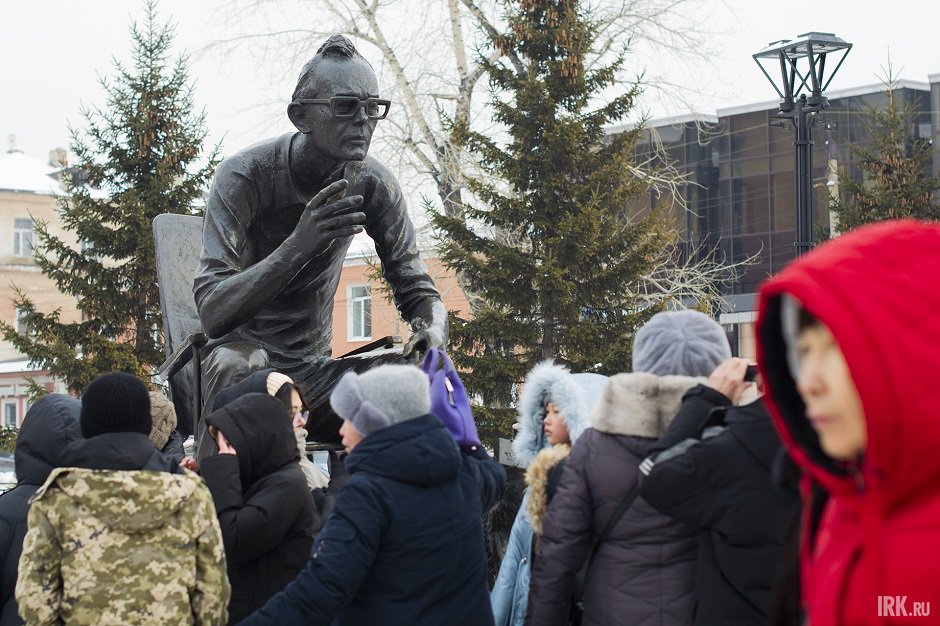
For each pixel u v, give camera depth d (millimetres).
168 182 23469
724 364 4117
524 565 5273
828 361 2002
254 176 6551
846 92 38750
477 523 4234
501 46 20141
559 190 18734
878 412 1853
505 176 19141
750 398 4285
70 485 4109
